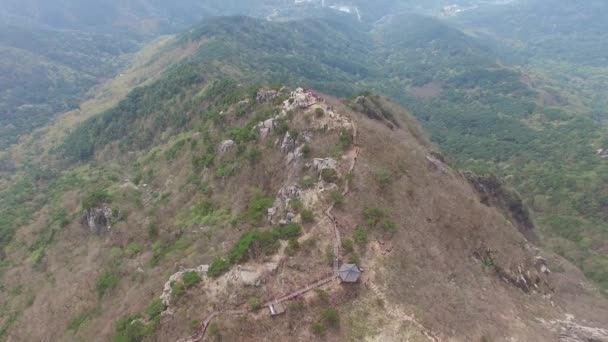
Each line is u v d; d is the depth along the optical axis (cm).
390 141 8644
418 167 8269
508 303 6444
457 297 5966
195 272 6025
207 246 7694
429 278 6056
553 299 7388
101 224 10812
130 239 9800
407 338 5203
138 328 5647
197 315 5453
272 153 9106
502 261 7250
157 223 9881
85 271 9450
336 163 7488
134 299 7050
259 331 5178
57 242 11319
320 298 5450
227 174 9688
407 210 6981
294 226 6297
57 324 8300
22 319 8975
